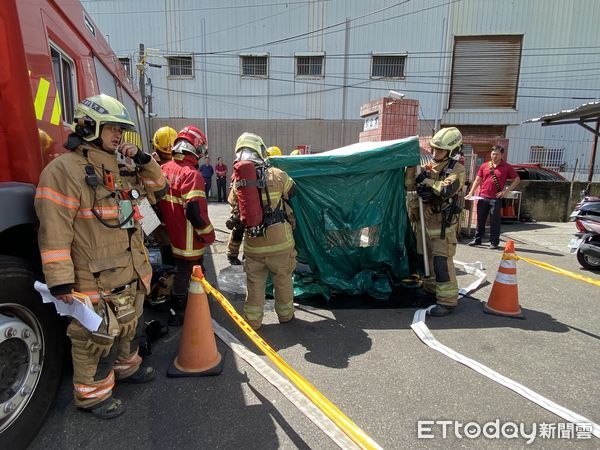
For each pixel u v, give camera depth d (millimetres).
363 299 4645
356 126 19312
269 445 2266
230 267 5715
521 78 18953
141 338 3209
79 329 2305
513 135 19375
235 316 2771
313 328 3850
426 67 18812
